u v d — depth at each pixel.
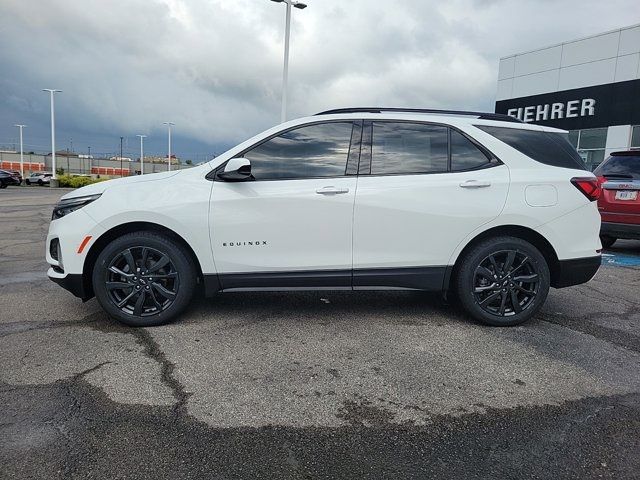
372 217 4.02
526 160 4.22
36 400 2.82
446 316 4.50
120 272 4.00
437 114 4.35
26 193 33.34
